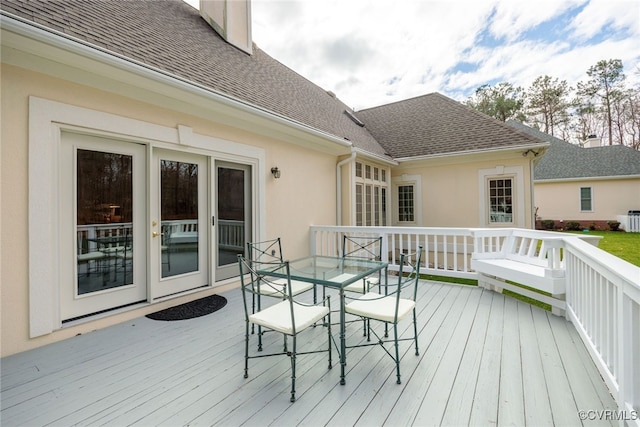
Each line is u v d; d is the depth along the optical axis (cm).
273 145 507
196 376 212
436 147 773
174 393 192
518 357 237
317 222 610
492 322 313
